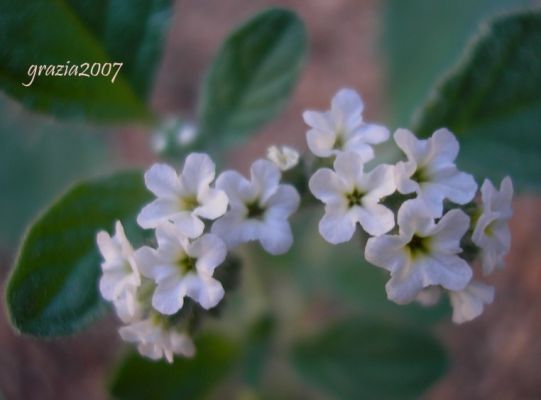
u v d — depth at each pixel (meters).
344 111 0.05
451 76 0.05
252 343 0.07
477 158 0.06
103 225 0.05
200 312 0.05
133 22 0.06
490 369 0.09
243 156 0.10
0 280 0.09
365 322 0.07
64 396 0.09
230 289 0.05
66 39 0.05
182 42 0.11
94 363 0.09
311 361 0.08
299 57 0.06
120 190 0.05
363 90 0.10
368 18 0.10
